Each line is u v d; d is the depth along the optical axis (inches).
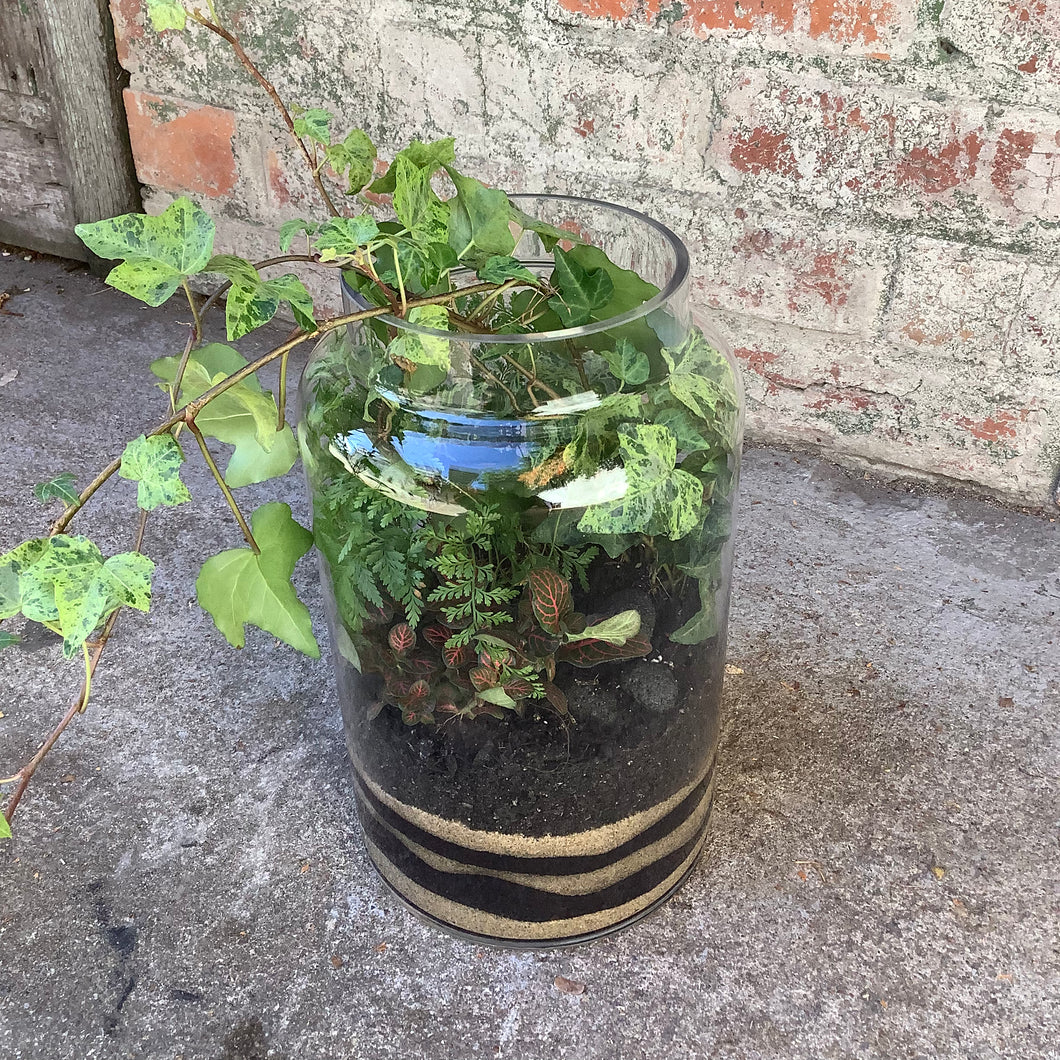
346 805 38.1
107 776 39.2
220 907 34.5
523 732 27.8
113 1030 31.0
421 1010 31.4
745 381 55.8
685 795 31.9
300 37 56.2
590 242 30.3
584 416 24.7
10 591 20.9
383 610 26.6
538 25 49.9
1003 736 40.1
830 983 31.8
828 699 41.9
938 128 44.5
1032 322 47.2
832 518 52.0
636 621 26.5
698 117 48.9
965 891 34.4
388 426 25.3
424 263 23.0
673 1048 30.3
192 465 55.8
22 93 68.9
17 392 61.1
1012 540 50.3
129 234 20.1
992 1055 29.8
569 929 32.6
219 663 44.1
